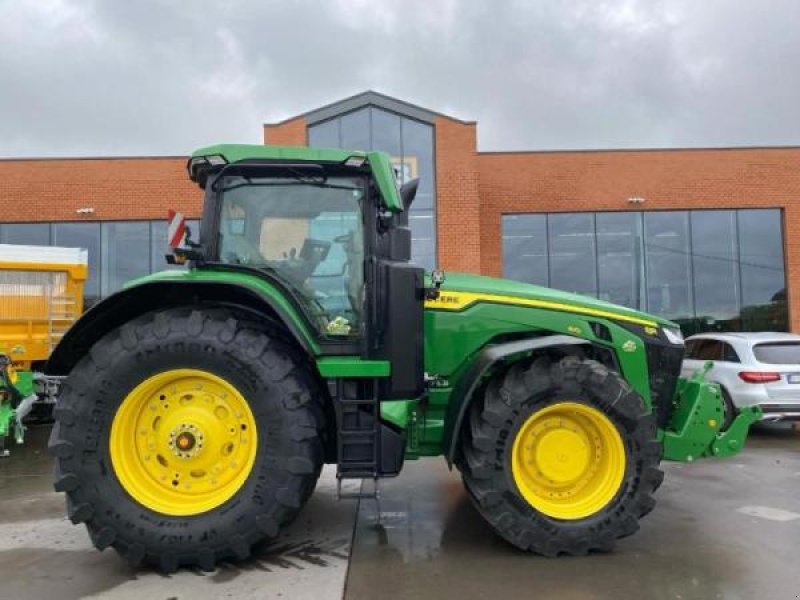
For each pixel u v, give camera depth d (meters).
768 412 8.50
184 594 3.61
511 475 4.10
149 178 16.08
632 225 17.03
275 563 4.07
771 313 17.03
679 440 4.61
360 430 4.14
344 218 4.38
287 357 4.00
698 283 17.08
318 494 5.77
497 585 3.70
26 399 7.80
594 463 4.25
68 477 3.84
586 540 4.09
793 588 3.63
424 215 15.24
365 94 15.14
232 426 4.07
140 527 3.84
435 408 4.63
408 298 4.17
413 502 5.51
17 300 9.18
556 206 16.84
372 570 3.94
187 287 4.16
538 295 4.71
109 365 3.93
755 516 5.02
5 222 15.95
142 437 4.05
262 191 4.37
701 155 16.98
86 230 16.16
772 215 17.20
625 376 4.63
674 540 4.44
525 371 4.16
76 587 3.72
